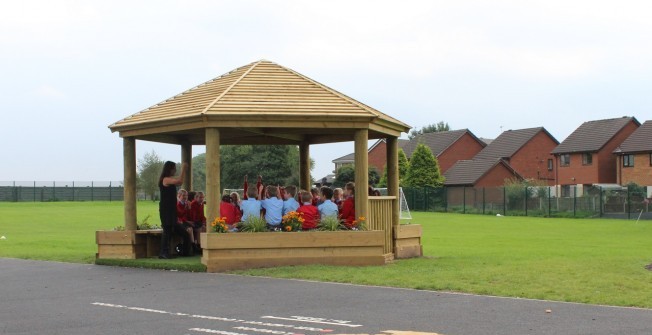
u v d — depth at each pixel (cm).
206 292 1384
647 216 5581
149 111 2000
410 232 2042
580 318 1092
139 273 1711
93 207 6900
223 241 1730
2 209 6319
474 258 2000
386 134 2008
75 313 1168
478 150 9469
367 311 1159
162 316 1129
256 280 1550
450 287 1399
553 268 1656
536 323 1052
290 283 1495
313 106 1833
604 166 7688
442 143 9500
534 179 8181
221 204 1825
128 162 2003
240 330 1010
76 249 2503
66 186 9600
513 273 1572
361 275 1571
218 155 1794
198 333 991
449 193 6762
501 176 8338
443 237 3300
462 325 1038
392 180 2055
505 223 4734
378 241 1780
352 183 1891
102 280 1584
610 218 5572
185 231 1964
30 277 1647
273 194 1830
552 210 5991
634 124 7806
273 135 2139
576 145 7925
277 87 1922
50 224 4344
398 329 1011
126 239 1961
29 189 9250
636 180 7144
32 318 1127
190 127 1816
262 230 1770
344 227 1816
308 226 1798
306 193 1848
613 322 1059
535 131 8881
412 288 1412
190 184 2233
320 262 1769
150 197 9494
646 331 993
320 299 1284
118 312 1172
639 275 1534
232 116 1767
